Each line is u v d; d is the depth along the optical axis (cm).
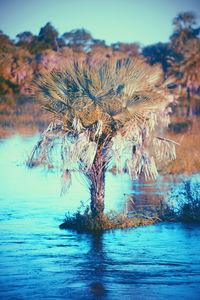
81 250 1917
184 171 4091
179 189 3231
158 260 1784
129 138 2311
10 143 6206
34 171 4197
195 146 5294
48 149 2325
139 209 2697
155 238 2122
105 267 1692
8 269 1664
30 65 12712
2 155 5156
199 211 2509
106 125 2302
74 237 2136
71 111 2302
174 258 1809
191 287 1483
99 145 2353
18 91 12456
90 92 2245
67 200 3009
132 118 2284
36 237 2128
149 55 16312
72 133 2334
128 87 2242
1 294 1415
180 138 5831
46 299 1369
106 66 2291
